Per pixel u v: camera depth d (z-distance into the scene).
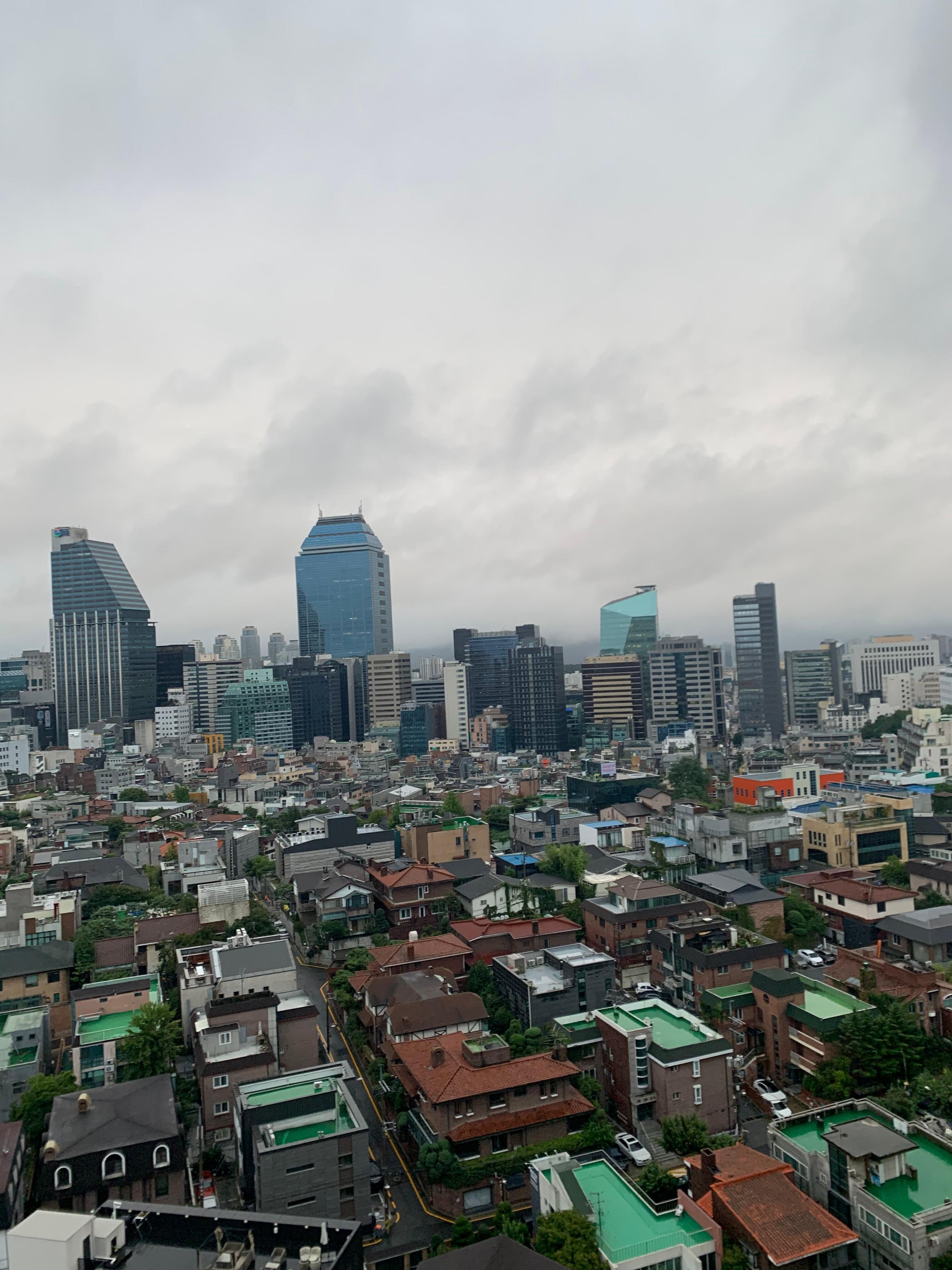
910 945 126.19
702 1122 83.38
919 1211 62.88
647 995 117.56
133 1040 95.88
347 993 118.75
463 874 161.88
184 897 163.62
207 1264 55.41
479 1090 82.62
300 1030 99.94
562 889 151.00
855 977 109.62
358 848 183.12
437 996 104.88
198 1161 85.88
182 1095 94.56
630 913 127.69
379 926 146.88
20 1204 73.31
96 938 138.88
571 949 118.88
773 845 175.00
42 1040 102.81
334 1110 77.75
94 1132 75.31
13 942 136.25
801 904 145.50
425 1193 81.62
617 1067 91.88
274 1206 71.44
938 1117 85.62
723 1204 63.25
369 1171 75.44
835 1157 67.81
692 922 120.81
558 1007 107.88
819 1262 61.62
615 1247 61.88
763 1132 88.69
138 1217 59.09
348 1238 57.62
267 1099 79.31
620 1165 81.75
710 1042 89.31
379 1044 105.25
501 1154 81.31
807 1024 95.81
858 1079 91.62
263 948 111.12
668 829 193.75
